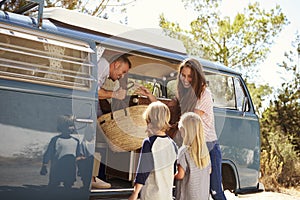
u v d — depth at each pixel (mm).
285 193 9523
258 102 13375
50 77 3602
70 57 3758
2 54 3377
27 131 3410
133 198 3754
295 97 12453
